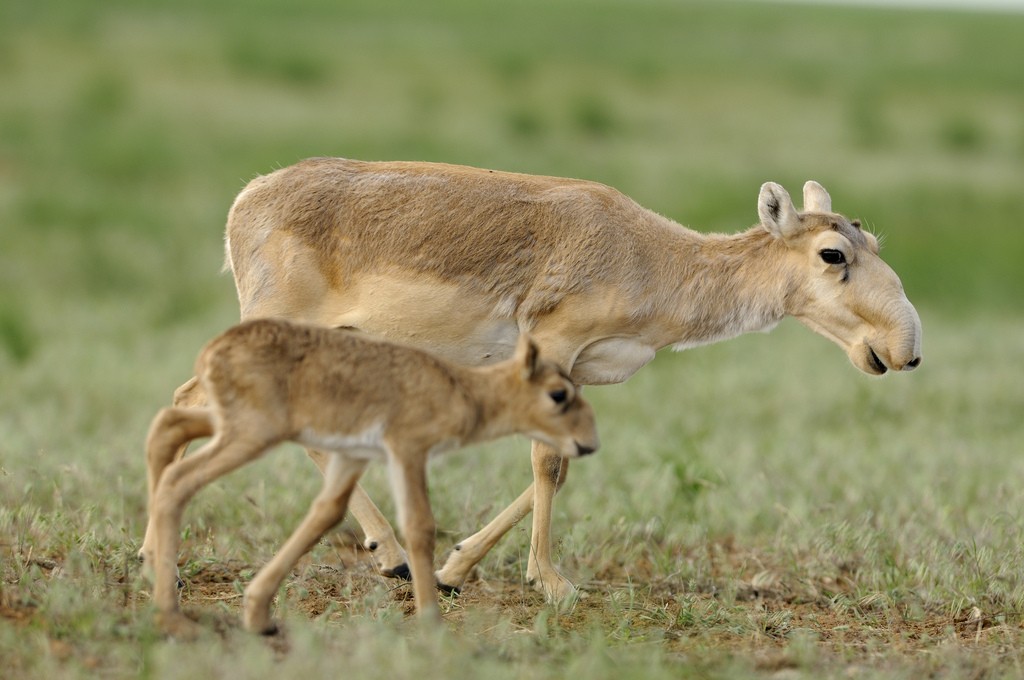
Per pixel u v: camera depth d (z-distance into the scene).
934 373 25.62
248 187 14.44
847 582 14.27
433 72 71.62
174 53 68.88
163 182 42.41
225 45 72.56
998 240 39.53
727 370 25.84
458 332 13.92
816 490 17.34
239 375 10.49
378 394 10.73
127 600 11.98
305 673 9.84
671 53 87.06
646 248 14.23
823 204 15.06
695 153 50.50
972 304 34.84
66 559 12.66
